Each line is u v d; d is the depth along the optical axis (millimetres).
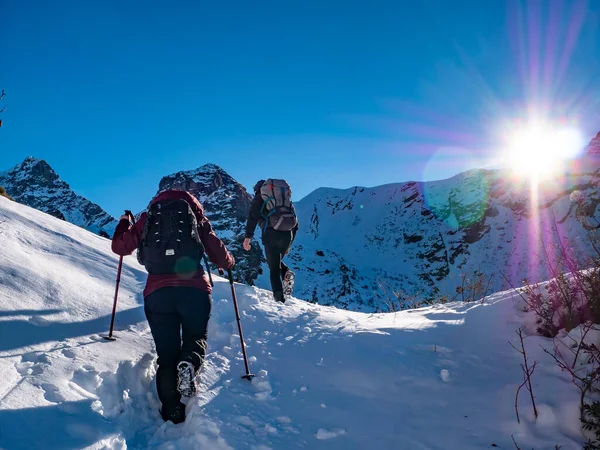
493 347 3824
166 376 3148
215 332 4566
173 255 3293
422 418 3090
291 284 6055
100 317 4219
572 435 2756
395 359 3785
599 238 3965
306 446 2852
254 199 5844
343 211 112375
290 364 3875
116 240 3553
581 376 3125
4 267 4273
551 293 4027
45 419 2619
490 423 2951
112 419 2887
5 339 3338
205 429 2883
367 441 2902
